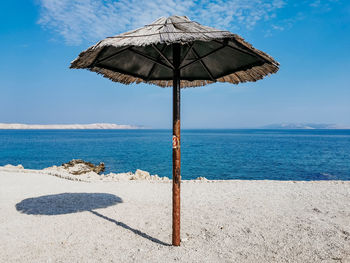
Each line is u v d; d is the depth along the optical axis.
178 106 3.53
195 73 5.18
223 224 4.59
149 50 4.61
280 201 6.17
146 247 3.66
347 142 65.62
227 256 3.38
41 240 3.93
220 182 8.84
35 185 8.48
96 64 4.14
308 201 6.14
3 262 3.25
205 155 32.72
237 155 32.91
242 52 3.82
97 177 11.31
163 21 3.79
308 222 4.52
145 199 6.59
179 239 3.71
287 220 4.69
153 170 21.62
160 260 3.26
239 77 4.71
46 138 88.94
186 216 5.11
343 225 4.35
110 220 4.86
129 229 4.39
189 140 74.75
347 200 6.21
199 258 3.32
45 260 3.30
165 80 5.41
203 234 4.16
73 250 3.59
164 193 7.34
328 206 5.66
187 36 2.93
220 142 64.31
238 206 5.77
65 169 16.81
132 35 3.33
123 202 6.25
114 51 4.05
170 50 4.79
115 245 3.74
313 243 3.68
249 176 18.75
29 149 43.19
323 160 27.97
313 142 65.50
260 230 4.24
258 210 5.40
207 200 6.43
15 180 9.34
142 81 5.31
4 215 5.16
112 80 4.84
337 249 3.48
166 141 70.12
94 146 50.44
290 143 60.88
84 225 4.59
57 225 4.58
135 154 34.72
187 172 20.28
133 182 9.13
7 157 31.67
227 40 3.04
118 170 21.28
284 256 3.36
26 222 4.75
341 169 22.00
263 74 4.21
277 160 27.81
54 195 6.94
